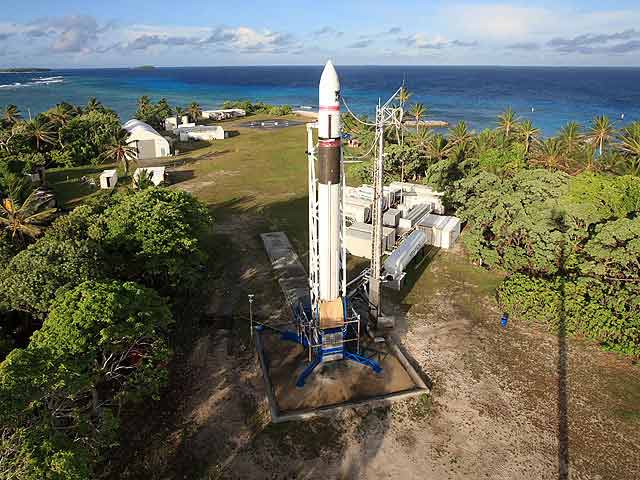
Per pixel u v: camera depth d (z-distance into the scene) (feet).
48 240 99.14
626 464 70.90
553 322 102.78
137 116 391.04
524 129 242.37
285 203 193.36
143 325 73.05
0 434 51.65
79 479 49.98
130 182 222.28
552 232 113.50
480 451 73.26
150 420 78.48
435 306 114.83
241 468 69.87
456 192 160.04
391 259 125.90
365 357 94.73
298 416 78.89
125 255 106.01
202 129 351.67
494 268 133.90
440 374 90.63
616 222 104.42
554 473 69.46
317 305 92.07
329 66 79.10
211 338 101.09
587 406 82.43
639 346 92.84
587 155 186.80
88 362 65.31
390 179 218.18
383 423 78.43
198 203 127.95
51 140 264.72
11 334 92.38
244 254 142.82
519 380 89.04
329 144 81.97
